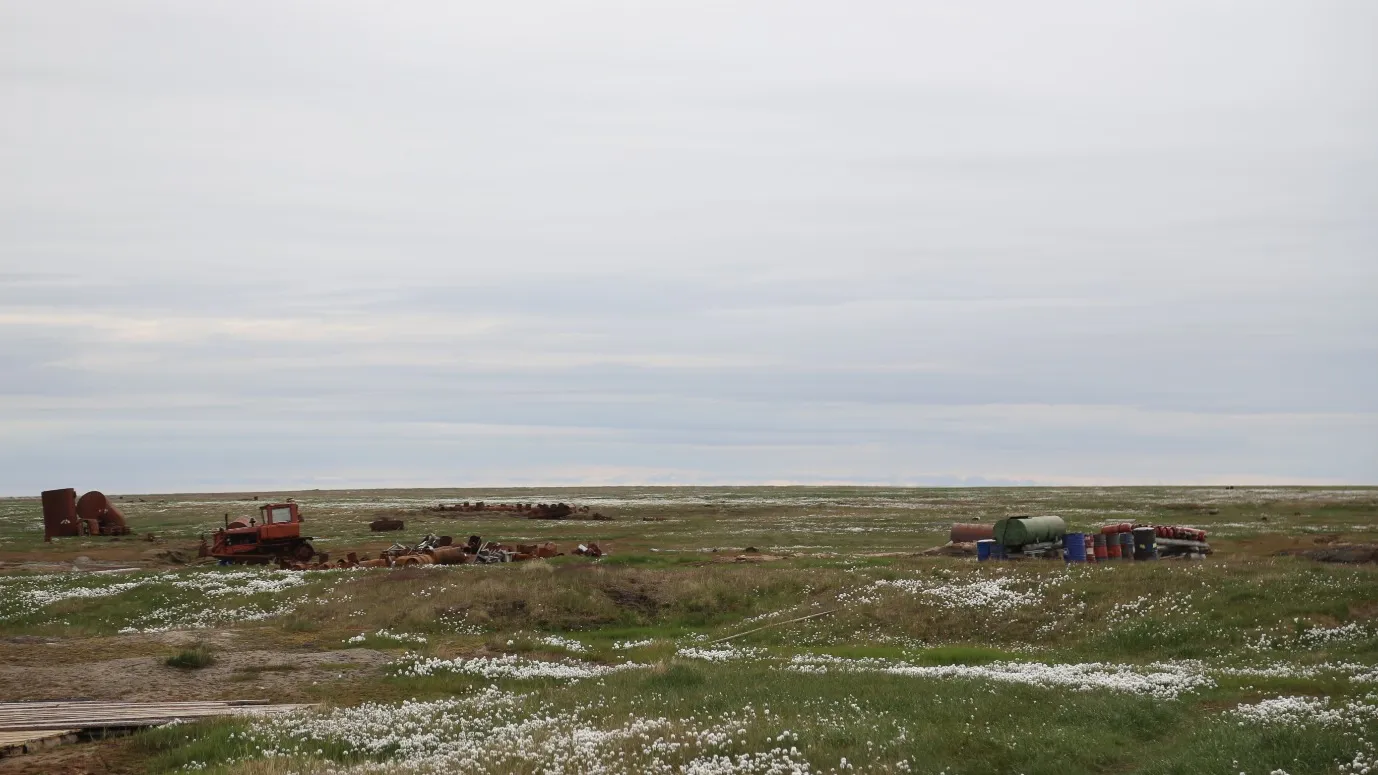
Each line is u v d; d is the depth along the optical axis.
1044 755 17.39
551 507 103.25
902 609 40.81
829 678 25.67
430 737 20.58
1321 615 34.78
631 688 24.89
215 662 31.62
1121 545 51.34
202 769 17.91
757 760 16.94
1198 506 103.12
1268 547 60.62
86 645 33.88
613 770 16.41
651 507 122.69
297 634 38.06
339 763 19.12
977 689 23.19
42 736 20.33
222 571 52.72
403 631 40.12
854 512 108.81
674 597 44.81
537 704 23.66
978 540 54.94
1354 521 82.31
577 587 44.91
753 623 41.62
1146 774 16.44
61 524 86.88
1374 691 23.25
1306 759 16.59
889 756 17.16
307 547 64.19
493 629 41.06
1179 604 37.28
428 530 86.81
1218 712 21.23
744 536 79.00
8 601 45.72
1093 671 28.83
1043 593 40.50
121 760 19.58
